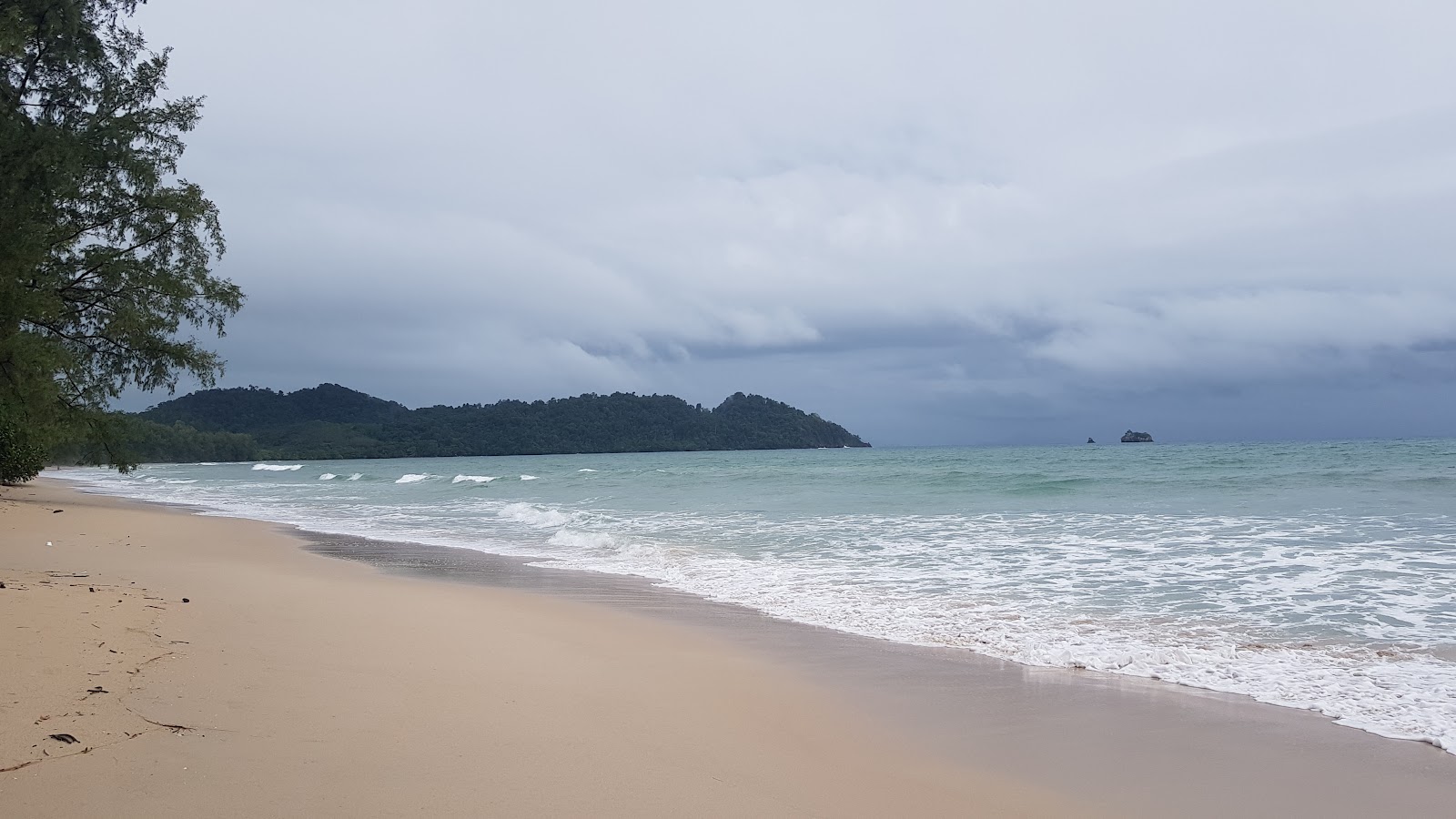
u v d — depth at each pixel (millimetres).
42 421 21828
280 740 4664
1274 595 10414
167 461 131375
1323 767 5184
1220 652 7914
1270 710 6316
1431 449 62875
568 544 17781
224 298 25172
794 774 4859
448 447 182375
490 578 13047
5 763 3957
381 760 4508
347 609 9258
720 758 5031
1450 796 4734
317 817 3707
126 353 24453
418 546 17719
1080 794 4734
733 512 24312
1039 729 5875
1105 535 16266
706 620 9719
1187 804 4637
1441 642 8180
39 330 21750
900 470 48000
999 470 43750
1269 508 20188
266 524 23078
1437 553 12867
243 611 8586
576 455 185250
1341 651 7930
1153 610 9844
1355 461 42469
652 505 28109
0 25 14758
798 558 14797
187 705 5074
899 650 8234
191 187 23312
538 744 4984
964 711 6277
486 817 3883
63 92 18203
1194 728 5906
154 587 9742
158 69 19891
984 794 4707
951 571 12945
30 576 9711
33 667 5391
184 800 3773
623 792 4363
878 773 4977
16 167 15562
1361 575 11430
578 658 7488
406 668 6574
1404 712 6211
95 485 49531
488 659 7156
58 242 20484
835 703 6426
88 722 4582
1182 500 23250
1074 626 9133
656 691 6504
